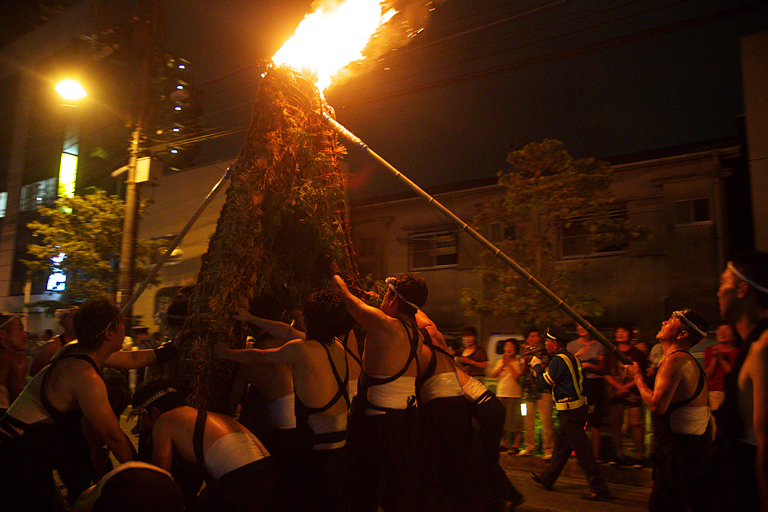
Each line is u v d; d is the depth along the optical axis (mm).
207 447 2658
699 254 14023
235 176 3479
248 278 3346
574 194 9727
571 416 5781
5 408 3932
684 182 14422
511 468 7242
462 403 3154
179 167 18547
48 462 2934
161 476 2400
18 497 2842
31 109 23781
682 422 3309
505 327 16250
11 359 4023
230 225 3357
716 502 2338
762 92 10297
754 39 10469
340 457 2971
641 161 14953
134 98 10766
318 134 3951
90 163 21906
